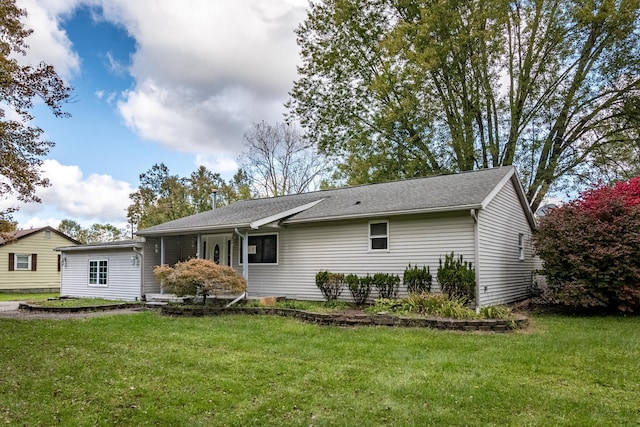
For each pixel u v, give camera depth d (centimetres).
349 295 1280
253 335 820
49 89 1130
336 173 2775
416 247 1178
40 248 2689
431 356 636
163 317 1102
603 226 1066
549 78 2052
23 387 505
